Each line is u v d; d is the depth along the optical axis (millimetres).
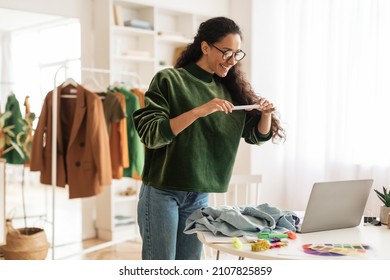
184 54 2061
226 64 1931
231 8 5055
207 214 1854
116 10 4332
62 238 4406
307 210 1773
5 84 3932
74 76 4246
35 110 4082
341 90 4309
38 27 4055
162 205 1929
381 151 4062
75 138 3627
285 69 4777
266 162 4887
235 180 2703
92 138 3590
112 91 3941
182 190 1912
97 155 3592
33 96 4066
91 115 3588
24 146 3908
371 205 4098
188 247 2045
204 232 1771
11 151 4059
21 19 3959
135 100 3953
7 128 3740
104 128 3664
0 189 3322
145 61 4672
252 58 4805
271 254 1521
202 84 2008
